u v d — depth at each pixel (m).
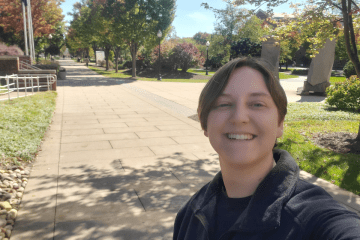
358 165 4.93
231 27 36.72
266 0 6.50
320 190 0.51
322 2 6.45
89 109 11.44
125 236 3.13
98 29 32.69
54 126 8.41
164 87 21.45
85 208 3.71
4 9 30.84
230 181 0.58
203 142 7.10
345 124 8.56
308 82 16.36
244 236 0.49
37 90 16.91
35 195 4.06
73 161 5.56
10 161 5.20
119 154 6.05
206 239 0.59
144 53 39.91
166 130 8.27
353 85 11.16
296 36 7.21
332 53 15.93
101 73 36.53
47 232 3.16
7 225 3.24
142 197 4.06
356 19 7.04
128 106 12.43
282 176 0.51
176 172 5.07
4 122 7.40
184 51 35.91
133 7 29.72
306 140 6.68
